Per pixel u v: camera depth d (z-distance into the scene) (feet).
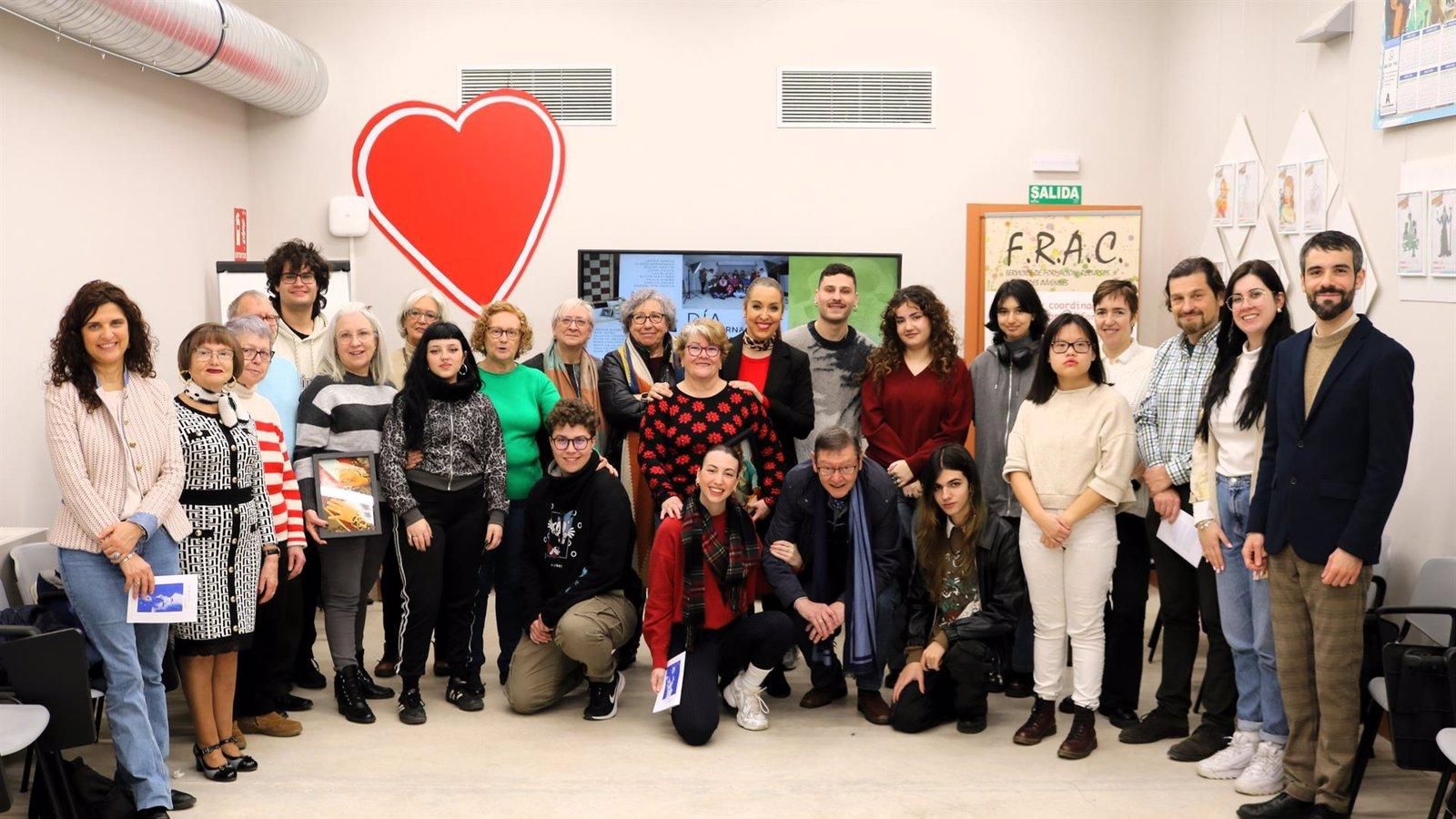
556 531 13.97
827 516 13.96
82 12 13.83
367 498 13.66
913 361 14.78
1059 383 13.02
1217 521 12.05
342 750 12.89
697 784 11.99
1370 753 10.96
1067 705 14.52
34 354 14.93
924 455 14.33
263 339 12.75
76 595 10.53
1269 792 11.62
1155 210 21.47
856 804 11.46
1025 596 14.49
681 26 21.34
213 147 20.06
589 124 21.43
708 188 21.50
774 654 13.58
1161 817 11.17
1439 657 9.82
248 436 12.02
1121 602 13.71
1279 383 11.06
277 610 13.10
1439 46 12.94
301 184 21.47
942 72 21.31
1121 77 21.30
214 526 11.56
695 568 13.39
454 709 14.37
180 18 15.78
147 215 17.81
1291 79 16.60
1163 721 13.29
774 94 21.40
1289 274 16.66
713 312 21.61
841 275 15.30
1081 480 12.75
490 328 14.71
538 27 21.35
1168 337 21.18
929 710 13.55
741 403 14.53
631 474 16.11
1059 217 21.16
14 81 14.48
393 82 21.39
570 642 13.50
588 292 21.57
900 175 21.43
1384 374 10.27
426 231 21.50
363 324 13.92
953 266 21.54
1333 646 10.64
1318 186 15.74
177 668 12.35
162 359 18.25
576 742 13.23
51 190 15.29
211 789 11.75
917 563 13.85
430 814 11.20
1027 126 21.36
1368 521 10.28
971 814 11.23
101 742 13.06
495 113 21.38
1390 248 14.03
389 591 15.46
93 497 10.41
